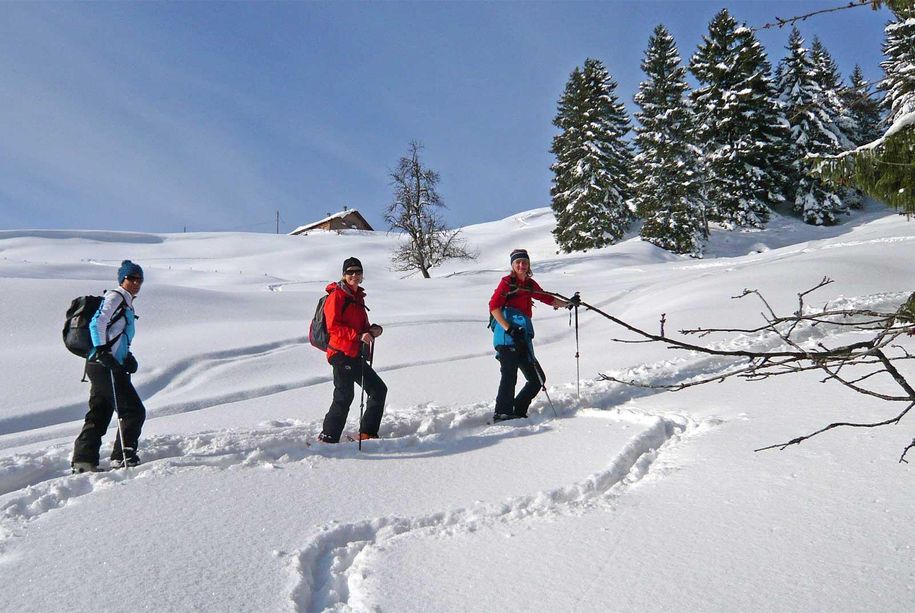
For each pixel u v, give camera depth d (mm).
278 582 3180
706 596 2764
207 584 3156
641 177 48656
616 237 48156
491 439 5773
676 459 4641
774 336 9273
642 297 18406
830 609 2566
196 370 11008
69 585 3158
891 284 14445
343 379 5941
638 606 2746
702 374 7770
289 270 48500
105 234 62344
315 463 5172
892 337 1961
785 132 43469
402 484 4676
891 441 4312
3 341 12172
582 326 15422
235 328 13992
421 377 9570
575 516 3758
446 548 3488
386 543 3605
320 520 4000
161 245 59344
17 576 3268
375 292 23516
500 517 3889
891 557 2881
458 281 28797
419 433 6277
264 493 4488
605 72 51156
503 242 58875
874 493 3559
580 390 7344
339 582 3281
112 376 5203
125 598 3021
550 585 2996
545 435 5797
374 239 63188
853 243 28031
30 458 5395
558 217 51312
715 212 46250
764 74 43438
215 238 63500
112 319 5211
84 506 4242
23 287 14906
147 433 7082
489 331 14453
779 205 50031
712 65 42781
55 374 10102
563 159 50844
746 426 5180
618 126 51625
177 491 4523
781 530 3277
